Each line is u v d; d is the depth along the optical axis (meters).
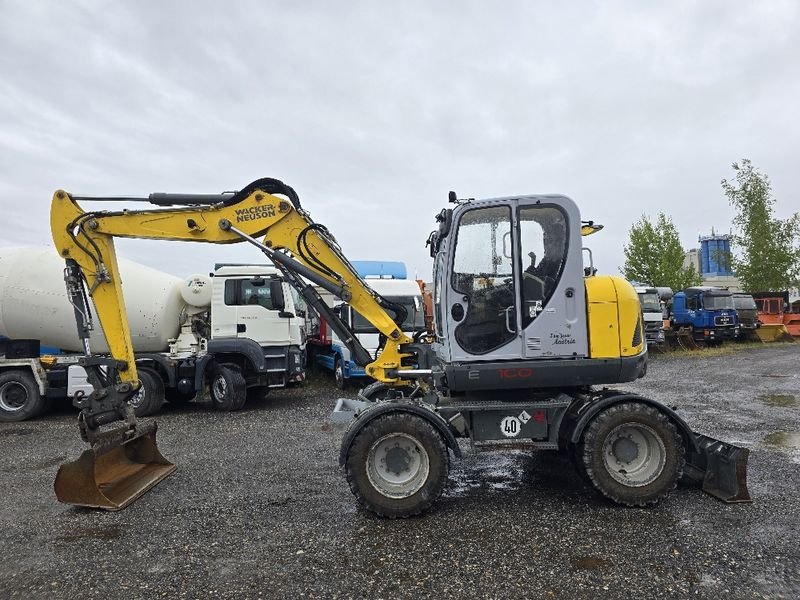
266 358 11.01
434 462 4.88
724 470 5.20
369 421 4.93
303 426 9.07
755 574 3.71
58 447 7.98
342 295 6.11
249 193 6.23
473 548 4.22
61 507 5.36
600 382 5.20
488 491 5.55
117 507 5.21
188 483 6.00
